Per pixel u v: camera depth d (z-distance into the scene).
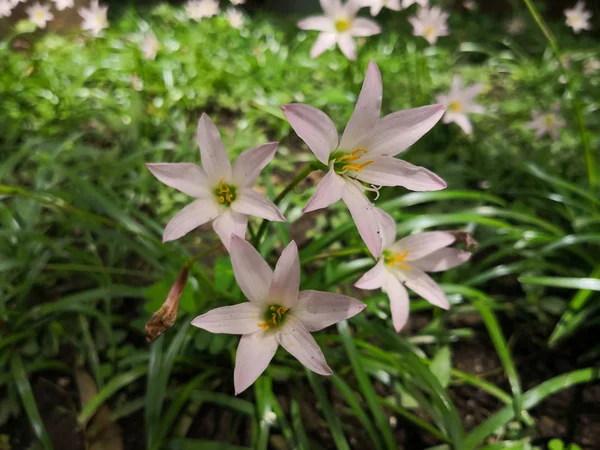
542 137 0.40
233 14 0.53
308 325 0.15
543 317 0.26
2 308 0.23
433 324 0.25
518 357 0.25
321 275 0.23
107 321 0.23
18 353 0.22
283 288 0.15
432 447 0.20
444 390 0.19
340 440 0.19
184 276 0.17
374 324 0.22
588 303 0.25
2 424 0.21
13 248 0.26
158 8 0.63
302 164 0.38
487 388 0.21
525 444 0.20
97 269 0.25
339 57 0.50
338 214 0.32
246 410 0.20
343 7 0.33
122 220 0.24
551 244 0.25
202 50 0.50
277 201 0.17
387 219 0.18
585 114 0.43
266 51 0.51
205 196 0.16
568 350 0.25
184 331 0.20
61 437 0.20
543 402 0.23
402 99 0.44
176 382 0.22
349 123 0.15
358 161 0.15
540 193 0.30
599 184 0.31
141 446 0.20
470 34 0.65
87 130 0.39
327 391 0.22
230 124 0.42
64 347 0.23
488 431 0.19
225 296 0.22
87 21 0.45
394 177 0.15
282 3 0.77
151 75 0.44
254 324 0.15
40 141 0.33
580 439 0.21
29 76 0.42
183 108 0.42
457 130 0.39
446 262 0.19
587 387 0.23
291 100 0.44
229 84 0.46
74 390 0.22
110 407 0.21
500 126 0.43
